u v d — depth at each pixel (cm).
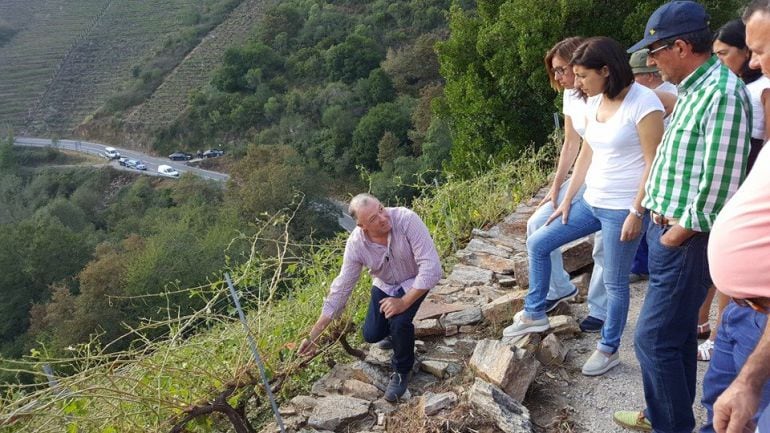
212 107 6650
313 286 497
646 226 316
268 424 367
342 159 5206
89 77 8406
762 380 175
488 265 511
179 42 8331
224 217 3631
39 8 10188
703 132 235
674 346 263
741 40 289
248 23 8350
